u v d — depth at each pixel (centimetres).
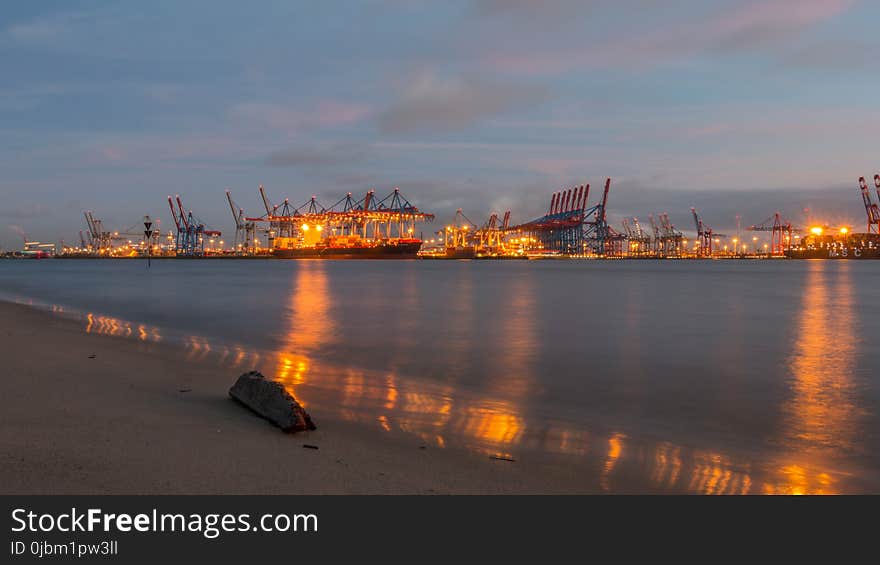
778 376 1459
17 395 929
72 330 2097
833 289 6197
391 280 8075
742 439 898
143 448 681
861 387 1323
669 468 741
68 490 552
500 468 707
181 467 628
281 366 1513
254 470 634
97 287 5531
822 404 1149
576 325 2666
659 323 2783
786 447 853
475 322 2772
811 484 693
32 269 12369
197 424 815
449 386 1298
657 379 1412
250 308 3441
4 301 3572
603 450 816
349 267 16238
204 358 1588
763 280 8675
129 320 2655
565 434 900
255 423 845
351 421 916
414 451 758
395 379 1368
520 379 1401
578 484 664
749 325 2722
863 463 782
